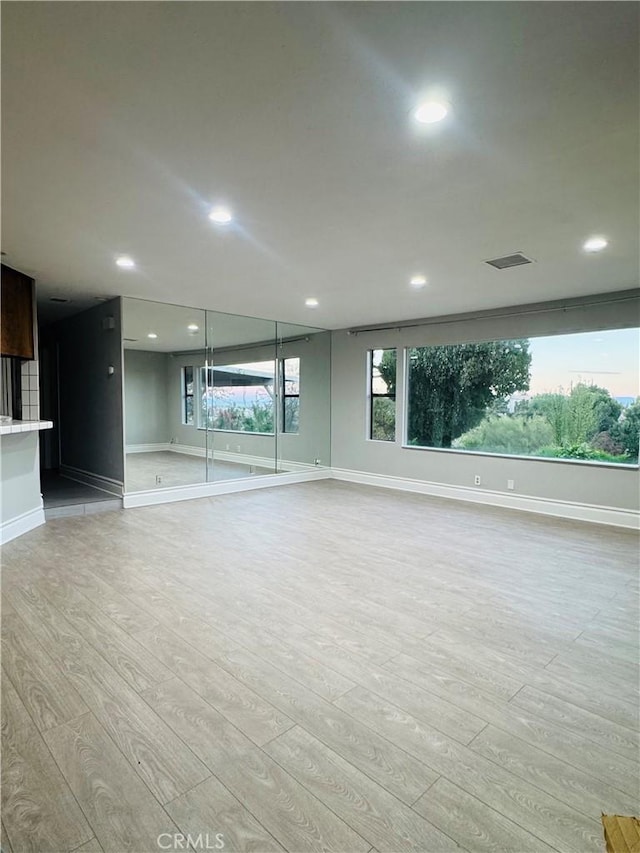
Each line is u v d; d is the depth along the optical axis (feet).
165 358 18.86
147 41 4.71
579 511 16.72
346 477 24.59
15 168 7.36
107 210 9.00
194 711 6.29
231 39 4.69
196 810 4.79
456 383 20.33
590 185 8.00
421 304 17.94
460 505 18.93
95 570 11.39
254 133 6.44
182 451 19.71
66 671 7.16
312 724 6.08
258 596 9.96
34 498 15.29
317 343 24.48
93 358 19.53
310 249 11.37
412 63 5.06
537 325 17.58
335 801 4.92
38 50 4.80
